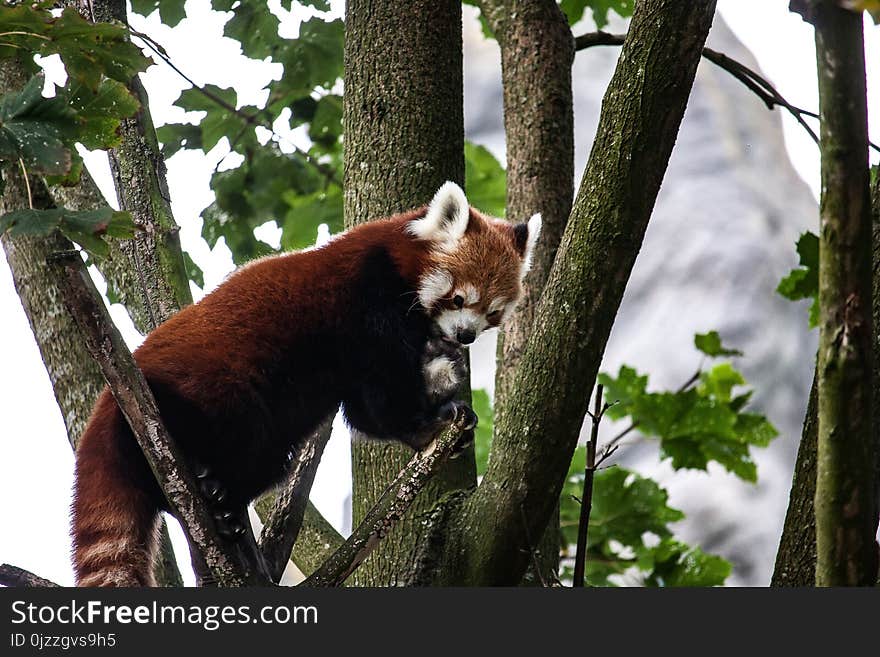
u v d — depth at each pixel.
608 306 8.02
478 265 10.39
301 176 14.66
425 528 8.91
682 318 31.75
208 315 9.20
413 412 9.94
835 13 5.66
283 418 9.31
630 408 11.41
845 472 5.98
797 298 11.09
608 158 8.00
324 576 7.66
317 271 9.79
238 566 7.60
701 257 32.84
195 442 8.56
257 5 14.23
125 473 8.42
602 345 8.06
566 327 8.04
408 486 7.77
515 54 11.88
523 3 11.92
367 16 11.04
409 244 10.30
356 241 10.17
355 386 9.99
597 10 14.56
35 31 7.54
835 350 5.92
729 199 34.16
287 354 9.34
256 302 9.36
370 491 10.14
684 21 7.84
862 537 6.04
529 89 11.70
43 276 10.45
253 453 8.97
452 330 10.30
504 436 8.34
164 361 8.70
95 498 8.41
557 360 8.06
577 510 11.32
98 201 10.94
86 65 7.73
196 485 7.66
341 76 14.70
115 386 7.20
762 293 31.81
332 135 15.73
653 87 7.87
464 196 10.39
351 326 9.80
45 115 6.74
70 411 10.29
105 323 7.06
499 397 10.51
